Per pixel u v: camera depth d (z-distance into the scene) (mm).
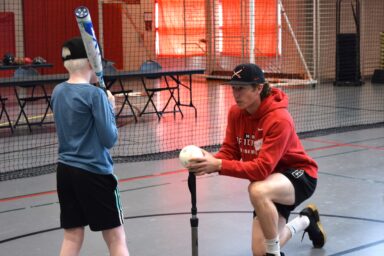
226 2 20656
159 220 5875
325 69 19906
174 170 8070
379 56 20609
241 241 5242
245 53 20094
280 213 4340
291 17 19594
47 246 5199
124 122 12469
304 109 13836
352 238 5227
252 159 4340
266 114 4148
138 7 21547
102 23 20953
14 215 6133
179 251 5020
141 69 13328
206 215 6012
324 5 19578
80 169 3906
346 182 7199
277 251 4168
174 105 14711
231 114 4438
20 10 19516
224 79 20984
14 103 15852
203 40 21359
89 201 3936
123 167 8273
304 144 9633
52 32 19984
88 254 4980
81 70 4004
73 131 3924
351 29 19906
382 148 9258
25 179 7727
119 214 4023
